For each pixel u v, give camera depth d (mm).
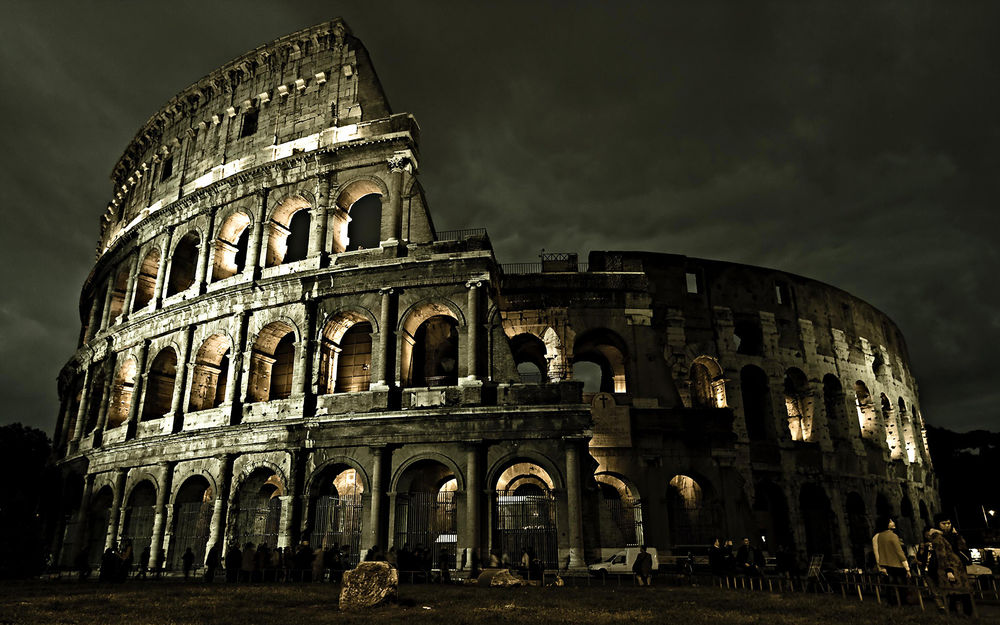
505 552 36344
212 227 48656
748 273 56906
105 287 59562
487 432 36344
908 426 66500
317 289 42156
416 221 43688
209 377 46375
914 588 17500
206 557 39438
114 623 14969
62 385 65375
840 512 52781
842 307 62625
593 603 19922
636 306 48500
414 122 45312
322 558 32844
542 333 47938
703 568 37781
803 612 17375
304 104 49031
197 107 55469
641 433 44812
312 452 38781
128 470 45656
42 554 45094
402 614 16781
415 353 44719
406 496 37844
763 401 54250
